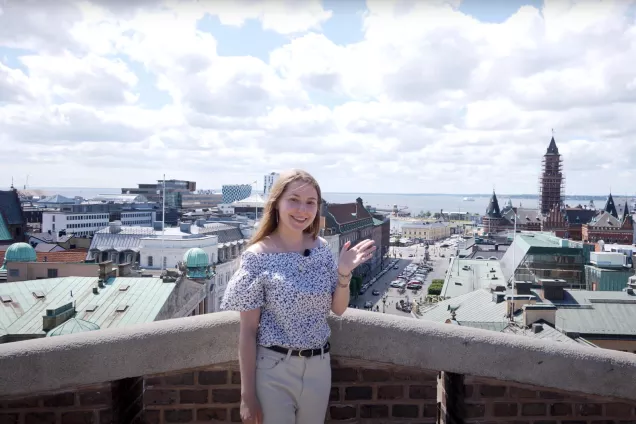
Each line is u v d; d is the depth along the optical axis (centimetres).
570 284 6612
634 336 3666
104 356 496
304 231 484
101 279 3425
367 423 528
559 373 520
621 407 534
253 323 434
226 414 525
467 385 525
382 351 518
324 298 443
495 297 4338
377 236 17175
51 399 496
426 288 13725
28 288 3278
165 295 3334
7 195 11194
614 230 16775
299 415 443
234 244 8125
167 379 526
